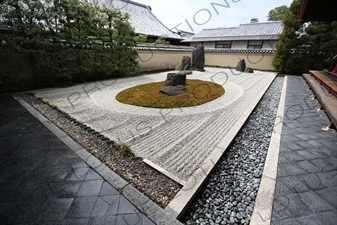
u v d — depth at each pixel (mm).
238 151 1892
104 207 1128
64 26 4953
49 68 4734
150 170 1525
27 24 4207
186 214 1143
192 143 2008
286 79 6859
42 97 3854
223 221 1086
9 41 3980
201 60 9375
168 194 1253
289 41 8133
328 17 4086
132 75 7438
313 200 1188
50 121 2570
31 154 1720
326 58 7746
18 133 2158
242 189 1350
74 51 5129
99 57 5988
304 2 2951
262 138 2186
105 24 5953
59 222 1026
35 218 1051
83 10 5164
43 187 1297
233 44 12617
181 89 4363
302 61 8266
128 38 6648
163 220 1036
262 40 11344
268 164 1590
